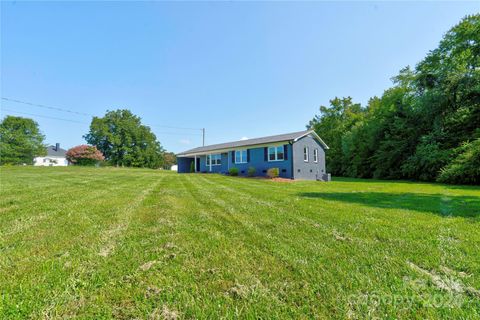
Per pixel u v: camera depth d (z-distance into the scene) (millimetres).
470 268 2205
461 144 14109
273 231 3387
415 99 18125
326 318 1516
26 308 1563
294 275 2090
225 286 1911
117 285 1897
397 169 19047
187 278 2027
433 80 17266
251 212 4648
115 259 2387
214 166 22297
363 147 23297
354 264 2305
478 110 14367
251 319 1520
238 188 9086
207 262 2346
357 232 3328
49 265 2223
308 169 17562
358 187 10500
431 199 6457
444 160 14633
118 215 4254
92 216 4152
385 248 2725
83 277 2010
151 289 1850
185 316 1546
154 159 46906
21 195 6184
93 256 2453
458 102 15672
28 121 40375
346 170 26578
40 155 42250
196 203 5625
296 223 3820
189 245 2812
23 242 2838
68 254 2502
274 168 15680
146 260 2381
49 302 1643
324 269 2199
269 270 2184
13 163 37375
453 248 2705
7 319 1465
